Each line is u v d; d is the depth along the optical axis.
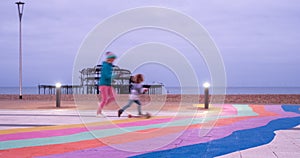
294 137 7.55
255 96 25.06
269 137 7.54
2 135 7.64
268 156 5.60
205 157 5.58
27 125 9.30
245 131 8.42
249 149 6.20
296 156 5.60
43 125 9.33
